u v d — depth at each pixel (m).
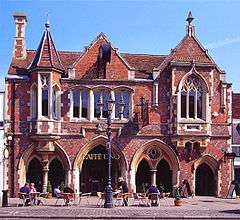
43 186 32.88
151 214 22.27
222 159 35.16
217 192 34.94
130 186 34.03
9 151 33.34
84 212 23.09
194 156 34.81
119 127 34.31
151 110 34.81
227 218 21.12
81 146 33.94
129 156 34.28
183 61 34.97
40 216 21.05
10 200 30.55
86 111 34.38
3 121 33.72
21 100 33.78
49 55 33.50
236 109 40.31
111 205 25.64
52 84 33.28
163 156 34.84
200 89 35.16
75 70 34.38
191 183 34.59
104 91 34.59
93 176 35.00
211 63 35.28
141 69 36.31
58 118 33.75
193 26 35.94
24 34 36.00
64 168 33.84
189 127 34.44
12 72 34.25
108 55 34.06
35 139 33.00
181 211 23.89
